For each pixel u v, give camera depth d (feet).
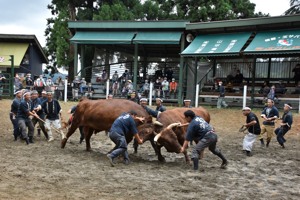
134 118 30.19
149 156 34.86
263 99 66.39
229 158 35.01
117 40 77.87
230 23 69.92
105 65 90.27
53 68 119.96
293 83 70.33
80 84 78.13
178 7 104.47
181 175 27.37
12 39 95.71
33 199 20.20
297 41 62.49
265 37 67.00
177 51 92.58
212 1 101.50
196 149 29.07
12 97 77.20
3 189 21.85
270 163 33.32
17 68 95.45
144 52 93.50
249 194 23.12
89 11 108.68
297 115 59.00
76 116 35.50
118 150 29.43
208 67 84.99
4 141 40.45
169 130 29.89
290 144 45.06
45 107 40.27
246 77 80.02
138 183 24.54
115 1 106.63
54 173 26.45
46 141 41.39
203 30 74.74
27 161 30.22
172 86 76.43
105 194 21.68
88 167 28.81
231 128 55.88
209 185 24.81
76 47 83.41
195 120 29.12
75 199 20.48
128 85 74.95
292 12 98.94
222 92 67.46
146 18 106.22
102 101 33.68
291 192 24.04
